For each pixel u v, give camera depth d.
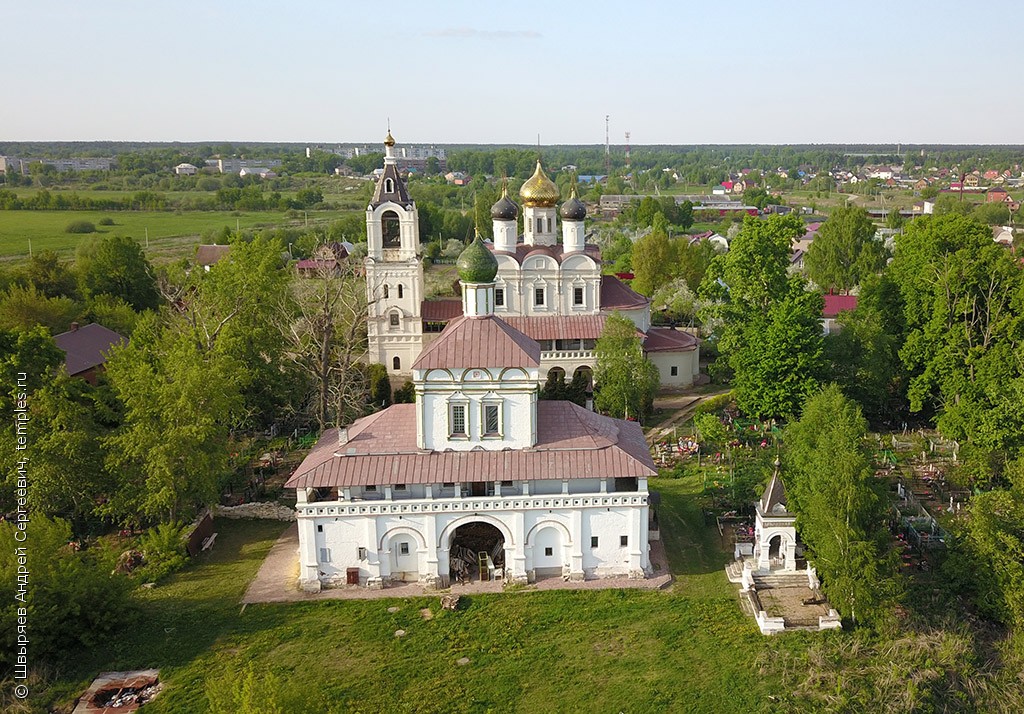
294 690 34.78
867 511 52.03
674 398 95.31
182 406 62.34
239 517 66.50
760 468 68.00
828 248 142.12
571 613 51.81
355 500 54.62
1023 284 74.56
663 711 43.34
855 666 46.72
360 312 83.50
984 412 68.38
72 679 46.25
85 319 107.56
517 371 54.31
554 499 54.47
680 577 56.28
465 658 47.69
